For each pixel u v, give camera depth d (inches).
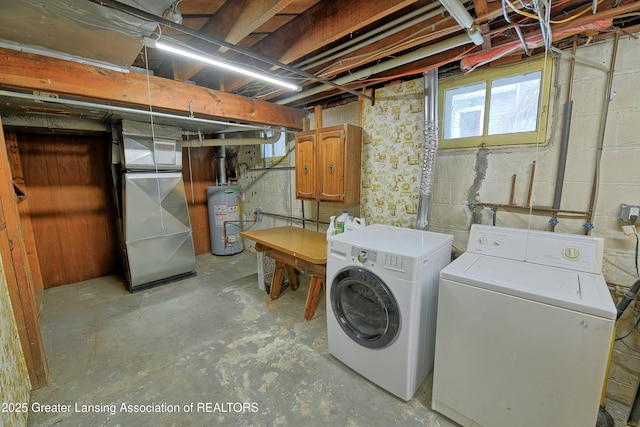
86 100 86.0
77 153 141.0
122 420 63.7
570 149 70.4
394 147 105.1
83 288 136.3
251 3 57.6
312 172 117.3
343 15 62.6
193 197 185.8
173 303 120.0
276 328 100.0
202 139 153.6
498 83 79.1
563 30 58.9
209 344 91.1
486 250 71.4
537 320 50.1
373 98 108.4
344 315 78.9
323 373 77.8
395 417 64.2
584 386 47.1
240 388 72.8
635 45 60.7
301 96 112.2
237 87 106.9
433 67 79.7
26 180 128.3
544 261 64.1
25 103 87.6
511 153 78.8
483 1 52.9
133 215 125.9
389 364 68.7
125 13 47.3
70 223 141.5
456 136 88.7
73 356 85.7
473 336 57.2
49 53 63.0
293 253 99.7
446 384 62.2
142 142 123.9
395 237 79.9
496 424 56.9
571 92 68.7
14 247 67.5
